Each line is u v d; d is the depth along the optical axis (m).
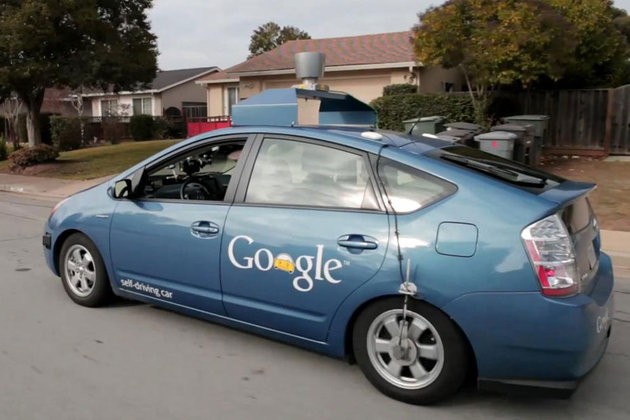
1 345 4.28
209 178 4.91
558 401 3.54
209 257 4.09
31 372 3.84
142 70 17.70
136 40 17.72
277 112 4.34
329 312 3.60
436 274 3.21
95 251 4.89
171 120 32.88
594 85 17.80
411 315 3.36
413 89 17.84
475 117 14.78
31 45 15.50
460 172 3.40
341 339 3.61
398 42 21.52
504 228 3.13
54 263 5.29
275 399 3.52
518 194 3.24
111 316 4.88
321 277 3.58
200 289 4.20
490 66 12.92
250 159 4.10
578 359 3.05
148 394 3.56
